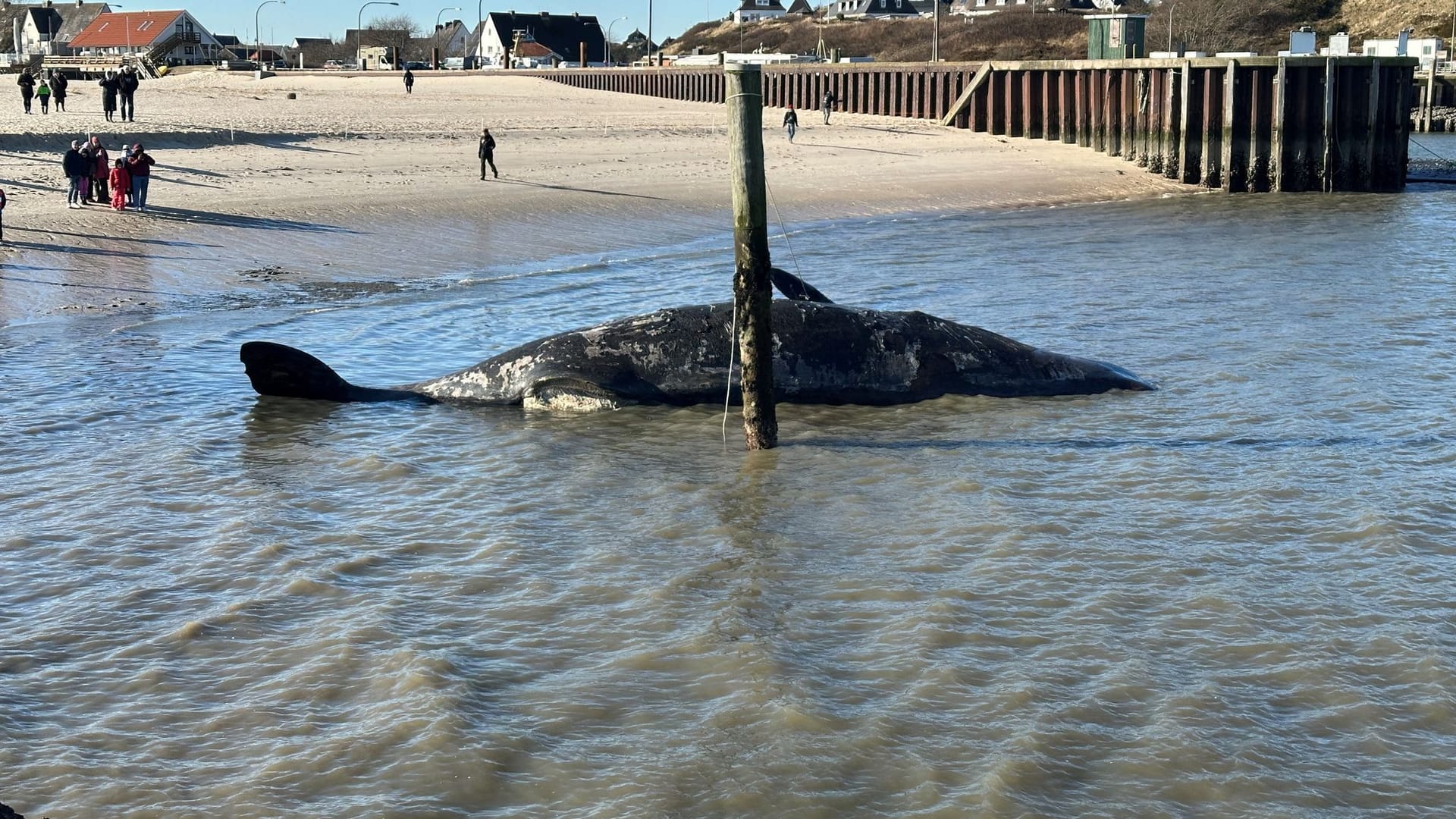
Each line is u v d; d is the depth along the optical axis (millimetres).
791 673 7012
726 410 11750
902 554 8766
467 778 6074
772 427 11242
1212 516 9430
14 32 149000
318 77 91375
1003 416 12133
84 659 7285
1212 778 6066
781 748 6305
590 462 10953
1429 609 7809
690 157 38438
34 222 23578
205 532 9258
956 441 11414
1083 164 38531
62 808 5840
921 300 17938
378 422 12203
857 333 12617
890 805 5859
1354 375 13367
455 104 63281
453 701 6723
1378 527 9102
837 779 6062
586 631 7617
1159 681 6945
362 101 64375
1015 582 8250
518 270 21297
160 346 15234
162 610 7934
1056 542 8938
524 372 12633
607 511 9734
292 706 6746
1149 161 37438
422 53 175500
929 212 29766
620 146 41469
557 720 6594
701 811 5836
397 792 5980
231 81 85438
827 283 19547
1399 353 14367
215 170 31797
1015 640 7441
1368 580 8258
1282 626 7598
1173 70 36156
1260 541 8930
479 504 9898
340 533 9250
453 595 8148
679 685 6961
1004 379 12789
